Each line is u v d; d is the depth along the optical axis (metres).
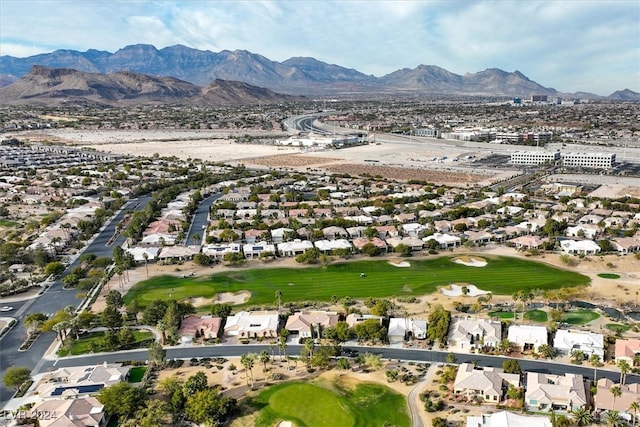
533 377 141.38
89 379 145.12
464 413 131.50
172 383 141.50
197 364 157.75
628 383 142.25
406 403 136.25
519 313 186.75
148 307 183.75
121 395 133.88
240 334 174.12
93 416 128.75
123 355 163.38
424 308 192.00
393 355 161.38
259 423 129.62
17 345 170.62
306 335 173.75
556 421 125.06
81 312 191.88
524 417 125.38
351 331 172.00
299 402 137.12
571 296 198.62
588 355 157.00
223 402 131.75
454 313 187.75
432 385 144.38
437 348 165.00
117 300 191.00
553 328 170.12
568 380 139.25
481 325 168.88
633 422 125.25
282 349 164.25
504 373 144.38
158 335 175.88
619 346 157.12
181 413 132.88
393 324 174.62
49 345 170.50
